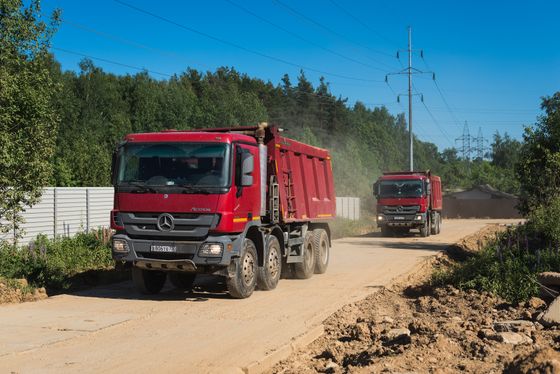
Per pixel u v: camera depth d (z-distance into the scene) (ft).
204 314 34.30
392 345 25.91
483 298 37.58
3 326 30.30
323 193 56.65
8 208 44.34
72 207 72.49
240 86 375.86
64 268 49.24
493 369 20.48
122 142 39.96
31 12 45.70
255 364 23.65
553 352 18.83
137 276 40.73
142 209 38.52
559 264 42.55
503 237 68.23
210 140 38.42
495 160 507.30
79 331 29.43
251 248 40.75
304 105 360.07
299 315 34.24
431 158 538.47
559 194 69.41
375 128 378.94
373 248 80.43
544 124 75.77
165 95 276.21
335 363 24.40
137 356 24.99
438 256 70.03
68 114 224.74
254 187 41.19
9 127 43.47
